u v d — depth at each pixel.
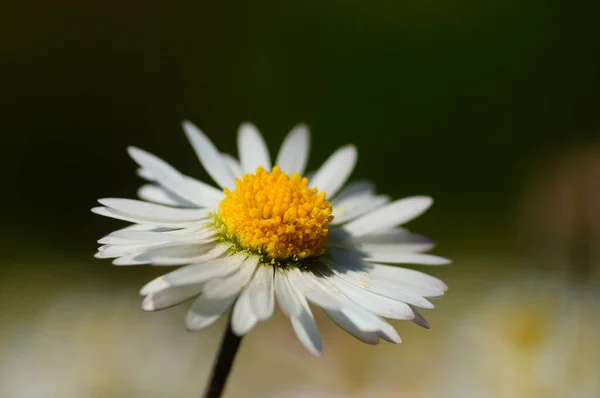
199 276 0.10
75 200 0.24
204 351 0.14
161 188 0.11
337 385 0.13
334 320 0.10
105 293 0.14
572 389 0.12
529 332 0.13
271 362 0.14
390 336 0.10
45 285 0.17
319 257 0.10
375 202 0.11
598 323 0.13
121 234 0.10
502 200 0.24
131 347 0.13
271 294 0.10
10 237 0.22
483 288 0.16
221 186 0.11
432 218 0.23
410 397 0.13
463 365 0.13
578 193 0.14
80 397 0.13
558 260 0.14
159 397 0.13
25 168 0.24
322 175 0.11
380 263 0.11
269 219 0.10
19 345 0.13
